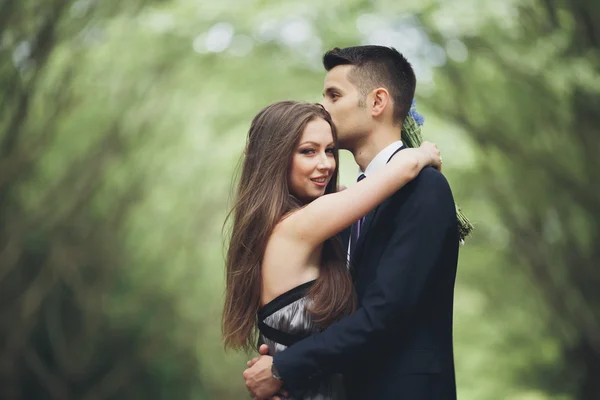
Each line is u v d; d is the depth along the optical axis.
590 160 11.88
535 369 17.88
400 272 3.48
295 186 3.70
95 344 15.27
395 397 3.56
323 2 10.81
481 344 19.14
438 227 3.55
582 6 9.88
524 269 15.59
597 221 12.76
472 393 18.67
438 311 3.66
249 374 3.54
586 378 15.07
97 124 13.62
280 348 3.57
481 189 14.20
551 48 9.93
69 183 13.58
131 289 16.39
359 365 3.68
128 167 15.20
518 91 11.56
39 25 10.62
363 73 3.83
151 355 16.19
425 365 3.57
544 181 13.23
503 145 12.43
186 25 11.78
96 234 14.91
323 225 3.52
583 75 9.81
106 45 12.66
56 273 13.63
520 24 10.27
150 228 17.38
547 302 14.89
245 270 3.63
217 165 17.59
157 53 12.96
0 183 12.12
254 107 15.25
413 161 3.59
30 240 13.46
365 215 3.78
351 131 3.85
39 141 12.16
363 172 3.92
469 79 11.70
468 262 16.97
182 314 18.36
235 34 12.04
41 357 14.28
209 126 15.89
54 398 14.17
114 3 11.15
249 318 3.64
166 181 17.25
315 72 13.43
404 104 3.86
